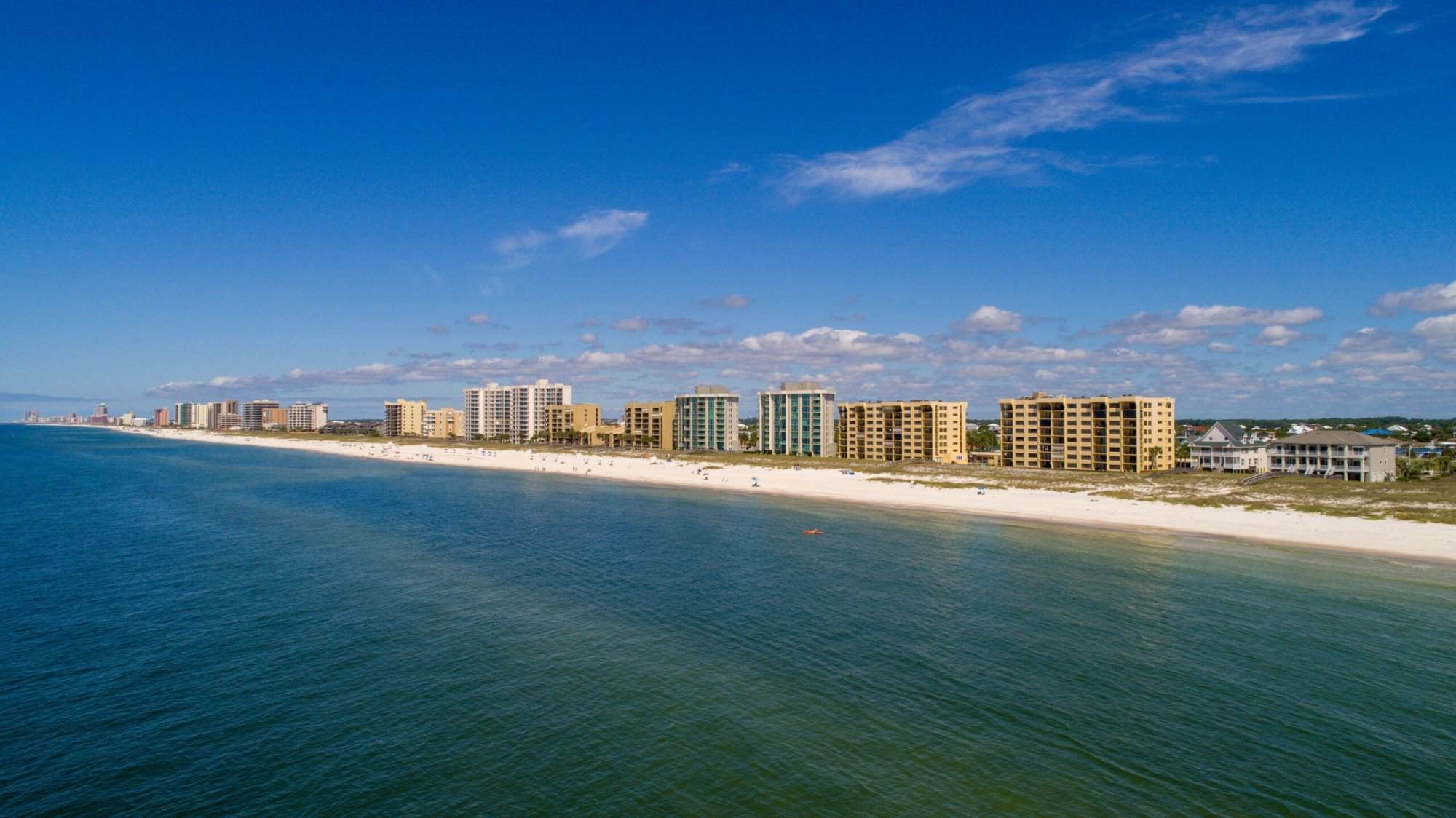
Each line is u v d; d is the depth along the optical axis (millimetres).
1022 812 26844
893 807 27078
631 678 38625
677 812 26688
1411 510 87438
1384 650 42875
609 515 99188
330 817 26531
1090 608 51562
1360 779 29125
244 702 35406
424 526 86375
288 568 62438
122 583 57062
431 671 39344
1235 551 73000
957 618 49156
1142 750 31188
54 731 32531
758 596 54625
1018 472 149500
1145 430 150500
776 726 33281
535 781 28750
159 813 26781
